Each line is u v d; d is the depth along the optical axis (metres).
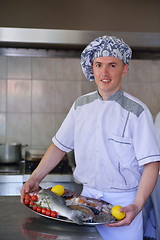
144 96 3.19
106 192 1.48
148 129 1.41
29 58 3.11
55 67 3.13
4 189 2.55
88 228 1.22
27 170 2.69
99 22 1.89
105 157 1.44
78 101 1.56
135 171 1.45
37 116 3.15
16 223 1.25
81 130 1.51
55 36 1.93
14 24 1.84
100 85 1.42
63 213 1.23
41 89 3.13
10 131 3.13
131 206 1.24
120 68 1.42
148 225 2.53
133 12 1.89
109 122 1.44
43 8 1.85
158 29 1.89
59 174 2.60
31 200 1.33
